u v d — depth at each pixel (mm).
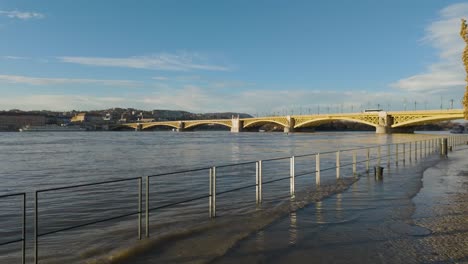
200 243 9297
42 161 52469
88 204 17828
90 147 88188
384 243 9016
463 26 21516
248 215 12227
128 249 9031
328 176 24219
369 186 17641
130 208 16703
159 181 25891
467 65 21281
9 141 125375
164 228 11594
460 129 176625
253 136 172500
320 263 7777
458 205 13242
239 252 8539
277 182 22328
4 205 17875
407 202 13820
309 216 11812
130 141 123188
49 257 9367
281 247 8828
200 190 21797
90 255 9289
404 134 142375
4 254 9812
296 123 192250
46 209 16750
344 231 10078
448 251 8414
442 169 24469
